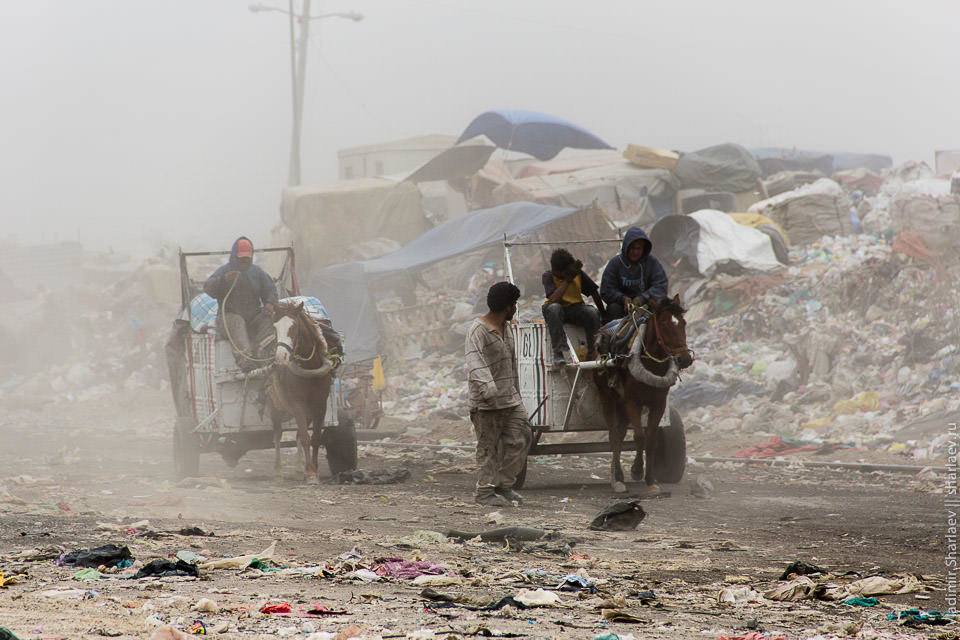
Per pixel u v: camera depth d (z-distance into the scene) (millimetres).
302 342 43562
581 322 42594
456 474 50750
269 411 45719
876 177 124312
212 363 45219
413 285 101812
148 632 14445
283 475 46875
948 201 77875
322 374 43656
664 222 92438
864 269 78375
